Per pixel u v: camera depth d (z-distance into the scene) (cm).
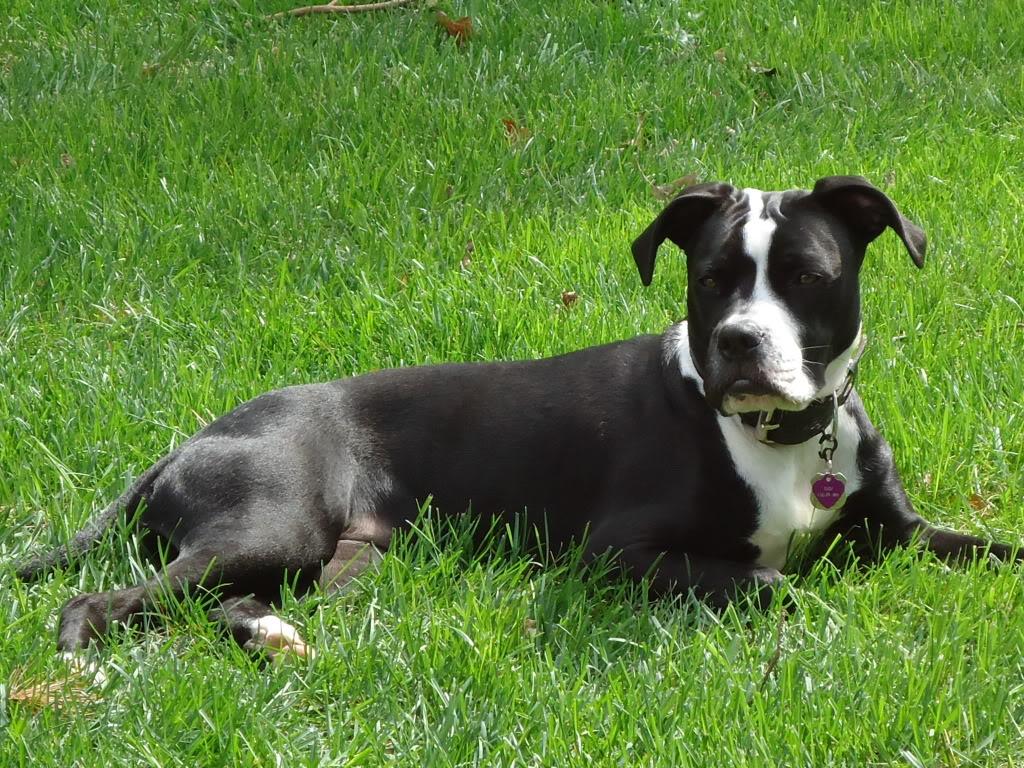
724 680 406
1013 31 1003
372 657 428
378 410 534
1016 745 385
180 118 892
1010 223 759
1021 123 902
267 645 444
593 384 521
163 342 677
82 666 428
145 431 596
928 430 565
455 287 703
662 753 375
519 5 1037
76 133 873
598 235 763
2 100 919
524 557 510
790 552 502
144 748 384
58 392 618
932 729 385
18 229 765
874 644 430
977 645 430
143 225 780
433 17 1012
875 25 1023
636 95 926
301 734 396
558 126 880
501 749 382
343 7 1031
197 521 491
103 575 489
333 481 508
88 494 547
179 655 444
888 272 716
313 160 855
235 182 820
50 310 717
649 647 436
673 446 494
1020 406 582
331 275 746
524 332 662
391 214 796
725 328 449
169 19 1029
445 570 486
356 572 504
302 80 932
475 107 904
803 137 882
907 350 636
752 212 469
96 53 969
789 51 980
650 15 1017
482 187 822
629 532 493
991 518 530
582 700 404
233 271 749
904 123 902
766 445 483
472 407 530
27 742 385
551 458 516
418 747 390
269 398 527
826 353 470
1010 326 660
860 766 376
